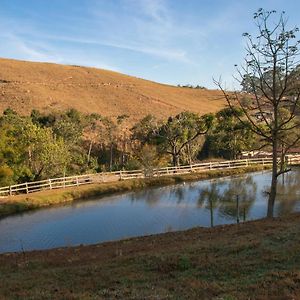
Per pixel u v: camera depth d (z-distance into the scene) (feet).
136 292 31.99
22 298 32.86
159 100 336.08
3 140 133.80
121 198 128.88
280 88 68.85
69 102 283.79
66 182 141.69
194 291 31.22
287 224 56.65
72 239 83.66
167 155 192.03
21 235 87.76
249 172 180.14
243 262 38.40
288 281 31.22
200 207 109.40
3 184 129.08
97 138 202.28
